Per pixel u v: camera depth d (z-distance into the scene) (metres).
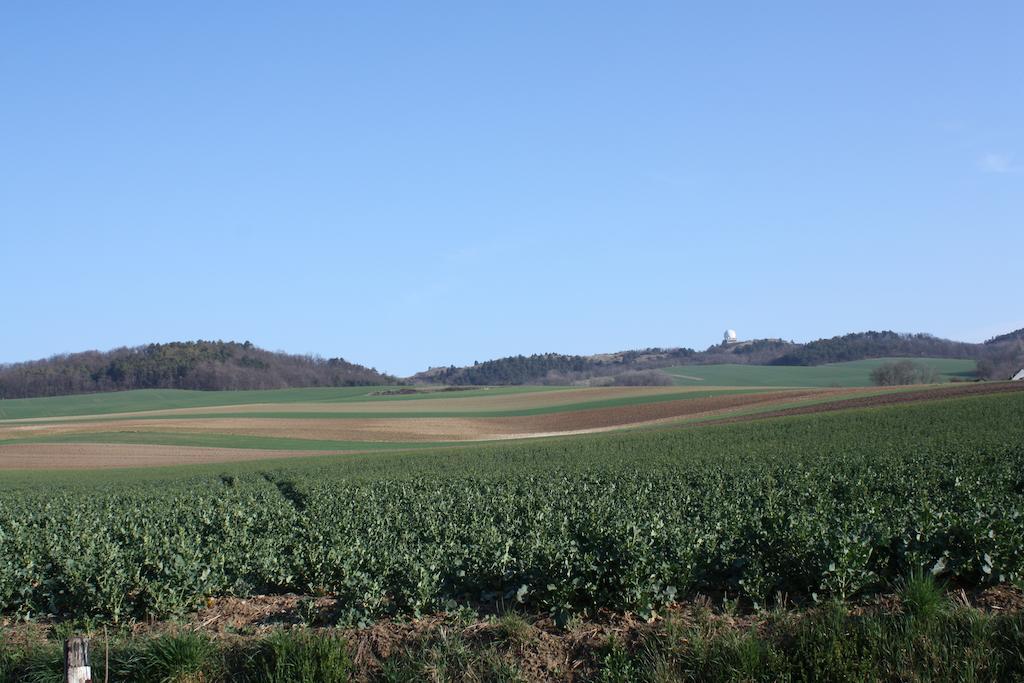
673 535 13.11
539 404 107.62
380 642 10.44
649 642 9.74
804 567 11.16
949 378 144.50
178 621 12.20
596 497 25.12
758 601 11.04
